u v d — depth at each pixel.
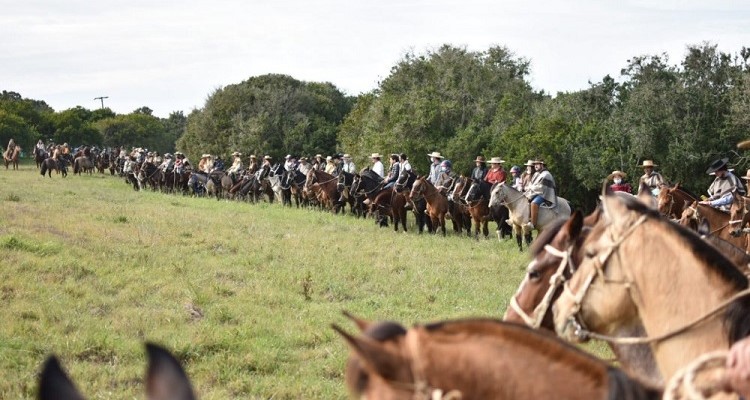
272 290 13.34
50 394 2.39
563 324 5.02
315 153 65.56
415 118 45.00
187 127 74.31
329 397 8.37
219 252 17.25
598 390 3.39
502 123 44.31
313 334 10.66
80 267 13.89
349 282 14.48
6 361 8.88
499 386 3.36
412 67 52.72
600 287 4.89
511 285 15.01
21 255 14.41
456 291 14.13
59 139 91.31
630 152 34.97
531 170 25.92
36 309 11.00
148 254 15.92
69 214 22.84
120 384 8.46
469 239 24.53
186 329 10.62
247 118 68.81
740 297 4.55
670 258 4.69
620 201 4.87
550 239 5.85
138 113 106.19
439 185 28.98
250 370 9.34
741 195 17.33
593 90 41.34
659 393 3.53
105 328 10.41
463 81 51.31
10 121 82.50
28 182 42.94
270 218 26.83
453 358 3.36
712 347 4.54
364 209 31.34
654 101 35.09
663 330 4.67
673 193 18.44
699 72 36.12
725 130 34.09
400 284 14.54
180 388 2.52
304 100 72.12
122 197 34.69
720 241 7.54
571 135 36.94
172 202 33.41
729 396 4.16
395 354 3.31
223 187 42.06
